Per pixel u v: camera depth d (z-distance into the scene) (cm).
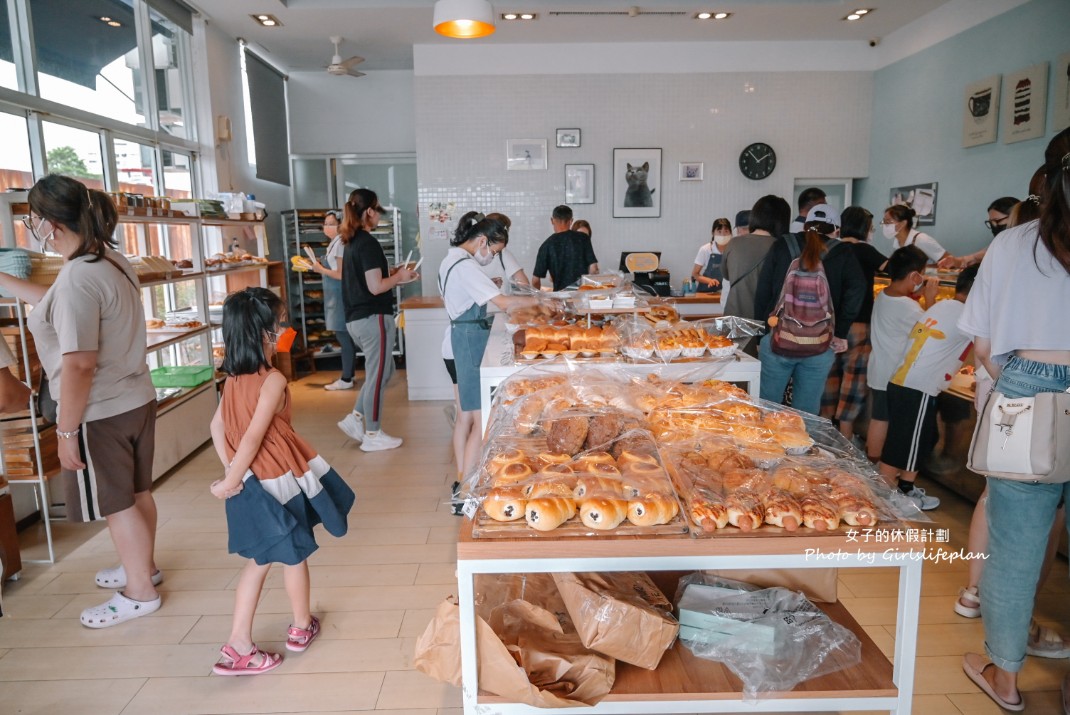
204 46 569
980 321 180
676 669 151
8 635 241
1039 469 165
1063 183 157
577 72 668
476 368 339
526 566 138
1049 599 255
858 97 677
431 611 253
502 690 141
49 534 292
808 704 145
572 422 172
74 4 407
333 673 218
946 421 349
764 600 167
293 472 215
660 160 680
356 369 723
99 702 205
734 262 385
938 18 571
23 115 360
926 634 235
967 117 536
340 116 775
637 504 140
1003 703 198
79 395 223
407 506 352
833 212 337
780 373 332
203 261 456
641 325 288
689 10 567
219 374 496
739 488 149
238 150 642
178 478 396
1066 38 443
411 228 802
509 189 684
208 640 237
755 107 675
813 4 567
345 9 552
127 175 470
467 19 371
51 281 286
